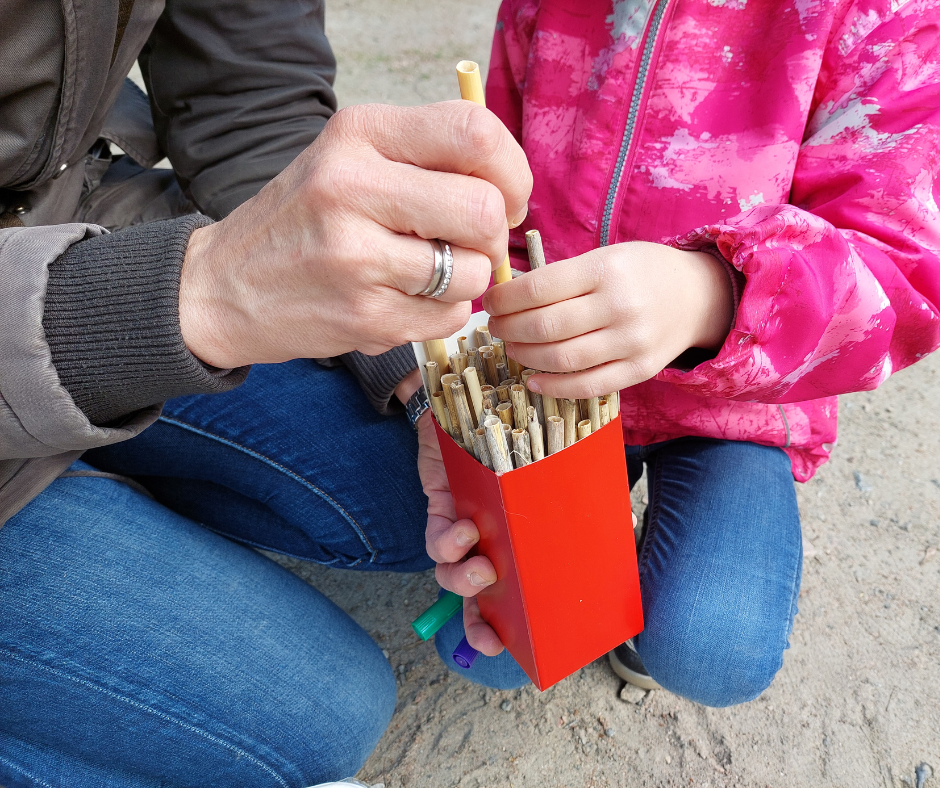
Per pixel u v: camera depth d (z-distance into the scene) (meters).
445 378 0.62
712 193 0.83
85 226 0.57
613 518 0.70
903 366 0.77
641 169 0.86
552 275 0.57
